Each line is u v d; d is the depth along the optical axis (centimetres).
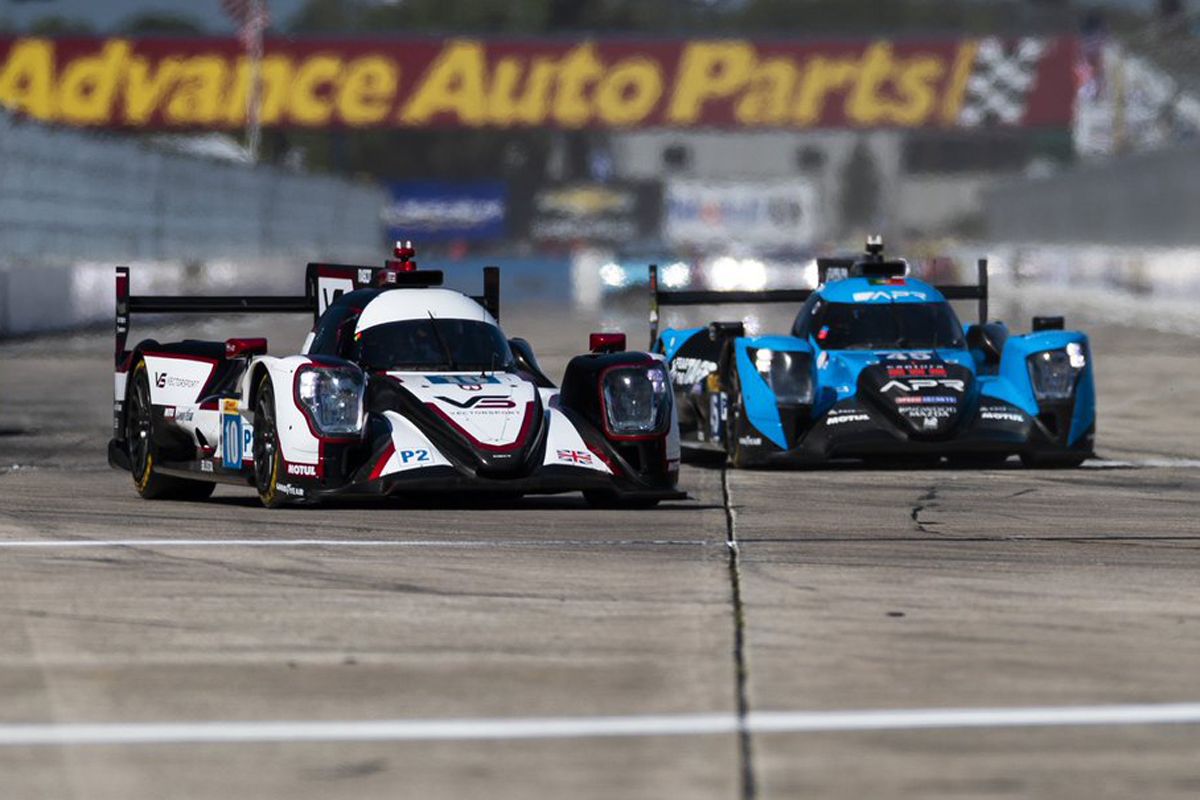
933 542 3394
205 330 13088
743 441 4772
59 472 4784
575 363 3938
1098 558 3198
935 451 4709
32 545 3288
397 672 2272
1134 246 19712
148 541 3338
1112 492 4297
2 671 2280
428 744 1953
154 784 1816
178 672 2273
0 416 6575
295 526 3559
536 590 2831
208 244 18550
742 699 2138
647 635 2486
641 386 3841
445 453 3669
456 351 3953
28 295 12488
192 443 4088
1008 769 1858
